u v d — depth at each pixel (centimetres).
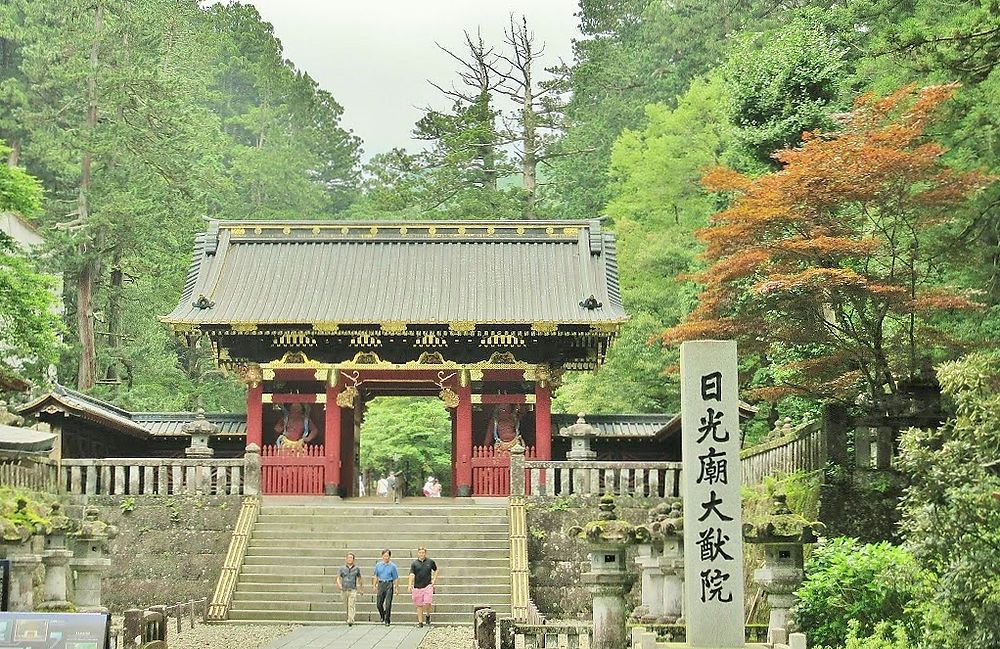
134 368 6272
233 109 10150
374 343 4291
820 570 2192
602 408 5619
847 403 2792
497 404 4359
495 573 3312
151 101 6084
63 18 6475
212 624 3108
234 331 4216
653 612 2245
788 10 6869
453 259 4584
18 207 3528
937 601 1662
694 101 6072
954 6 3500
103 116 6116
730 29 7644
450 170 7494
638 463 3578
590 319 4138
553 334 4228
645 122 7962
